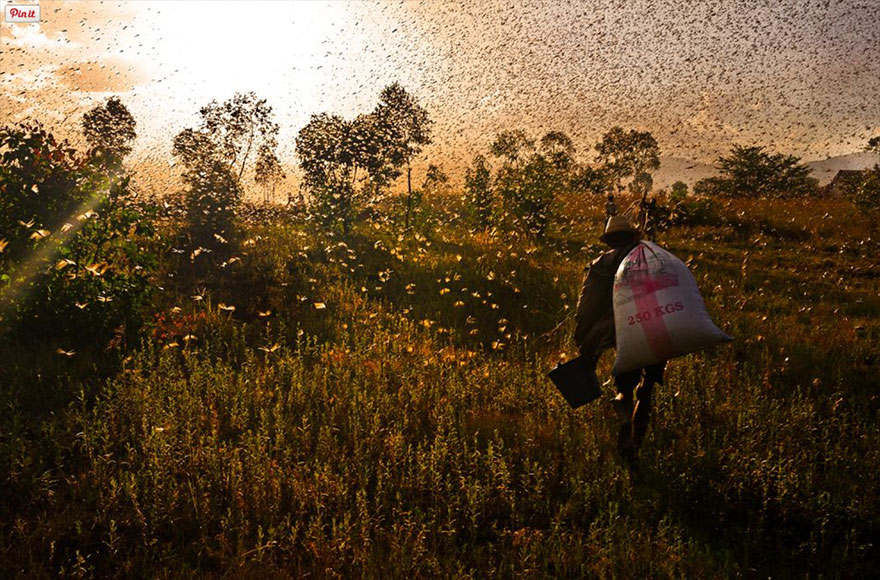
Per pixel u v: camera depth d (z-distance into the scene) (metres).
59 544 3.93
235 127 19.58
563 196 24.45
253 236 13.74
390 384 6.95
